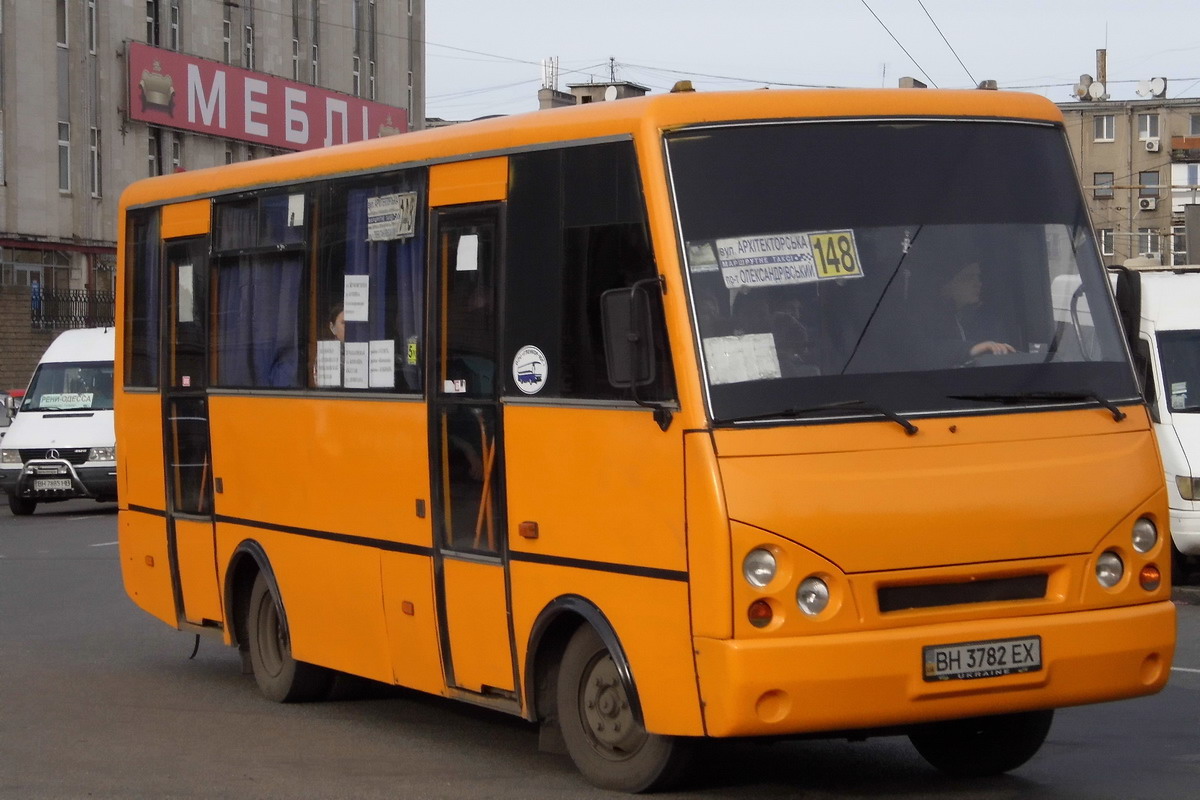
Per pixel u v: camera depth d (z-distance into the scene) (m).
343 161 9.49
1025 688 6.83
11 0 46.44
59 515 26.09
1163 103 88.88
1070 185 7.58
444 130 8.70
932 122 7.40
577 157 7.53
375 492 9.08
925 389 6.93
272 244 10.27
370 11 66.62
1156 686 7.14
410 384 8.74
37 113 47.50
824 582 6.64
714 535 6.61
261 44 58.47
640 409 7.03
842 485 6.67
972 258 7.24
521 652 7.84
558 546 7.56
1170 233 88.88
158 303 11.72
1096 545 7.01
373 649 9.20
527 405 7.77
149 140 52.75
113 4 50.75
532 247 7.80
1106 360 7.31
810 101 7.26
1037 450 6.97
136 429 11.98
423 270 8.67
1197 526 15.39
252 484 10.44
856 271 7.07
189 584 11.31
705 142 7.12
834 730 7.24
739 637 6.58
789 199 7.10
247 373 10.51
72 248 48.84
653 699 7.00
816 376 6.84
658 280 6.95
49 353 26.45
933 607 6.79
